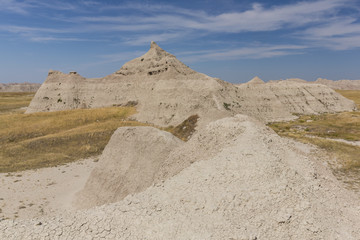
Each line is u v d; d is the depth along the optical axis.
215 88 52.94
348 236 11.05
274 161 13.96
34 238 10.73
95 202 21.17
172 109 50.75
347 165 27.34
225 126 18.50
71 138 39.97
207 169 14.20
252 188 12.38
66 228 11.19
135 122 49.12
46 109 61.72
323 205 12.48
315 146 35.78
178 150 19.50
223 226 10.90
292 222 11.20
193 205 11.98
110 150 23.97
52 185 26.12
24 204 21.81
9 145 37.66
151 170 20.09
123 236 10.87
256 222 11.08
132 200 12.84
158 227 11.11
